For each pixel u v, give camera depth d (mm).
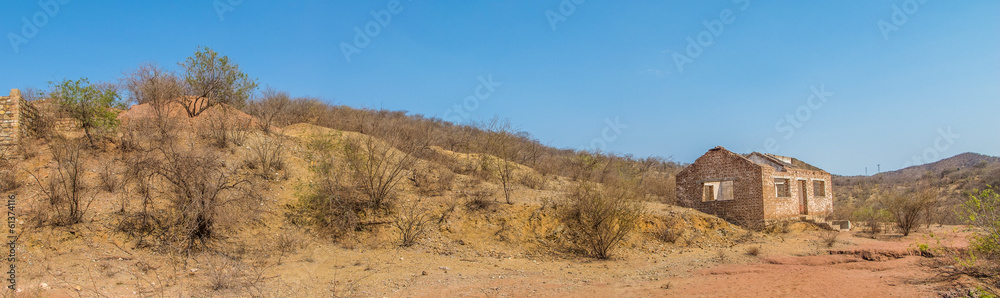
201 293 11070
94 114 19250
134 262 12914
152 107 22406
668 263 16188
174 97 23938
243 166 19750
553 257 17047
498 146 27406
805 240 20781
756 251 17344
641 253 18156
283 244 15594
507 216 19500
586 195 19609
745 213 24031
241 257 14312
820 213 28688
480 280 13430
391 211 18781
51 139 18562
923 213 27375
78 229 13820
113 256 13055
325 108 32844
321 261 14875
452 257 16312
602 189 20594
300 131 26375
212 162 16500
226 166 19203
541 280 13516
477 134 34406
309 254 15281
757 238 21188
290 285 12352
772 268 14578
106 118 19328
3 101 17719
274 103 29734
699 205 26297
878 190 53312
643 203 23156
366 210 18484
